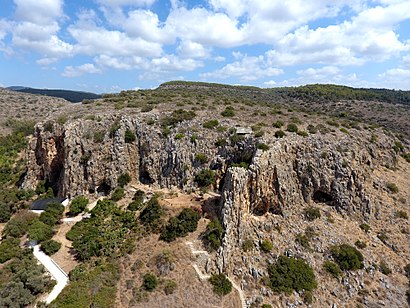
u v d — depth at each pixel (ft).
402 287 175.01
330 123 287.28
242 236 186.50
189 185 233.55
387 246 197.16
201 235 186.80
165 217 200.03
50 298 150.92
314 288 169.07
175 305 150.61
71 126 253.85
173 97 381.81
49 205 228.22
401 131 407.03
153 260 173.27
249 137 234.17
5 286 151.53
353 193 214.90
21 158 351.05
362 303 165.37
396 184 245.86
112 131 259.39
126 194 240.32
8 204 241.96
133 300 150.71
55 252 188.65
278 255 181.06
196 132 255.09
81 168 248.73
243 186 192.34
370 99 632.38
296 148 223.51
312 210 206.69
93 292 152.76
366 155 250.37
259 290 165.27
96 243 183.42
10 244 194.49
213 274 168.14
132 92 445.78
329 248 187.93
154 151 253.24
